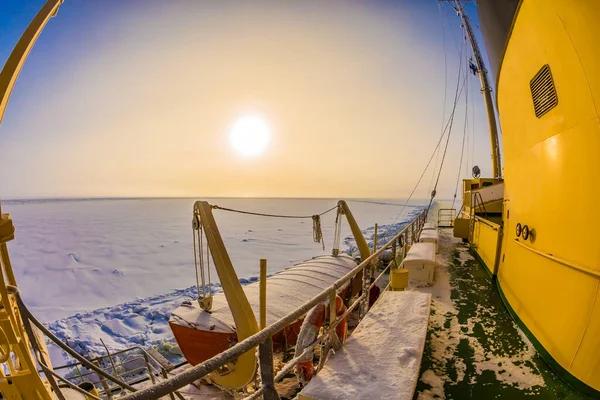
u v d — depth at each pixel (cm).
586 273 266
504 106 486
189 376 140
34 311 3036
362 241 1126
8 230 228
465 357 354
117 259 5338
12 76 276
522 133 420
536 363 334
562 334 301
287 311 753
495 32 439
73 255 5672
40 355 317
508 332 411
